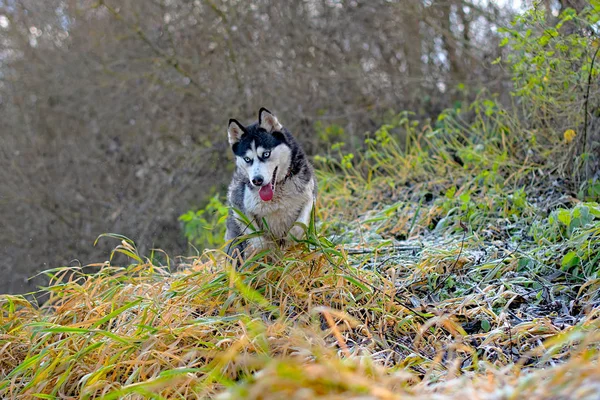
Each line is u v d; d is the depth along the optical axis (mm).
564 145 6406
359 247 5508
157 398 2947
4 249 9570
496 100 7898
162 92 10297
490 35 9219
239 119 9867
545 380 2617
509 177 6414
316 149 9680
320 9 10414
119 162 10289
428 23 9422
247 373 3176
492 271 4500
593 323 3295
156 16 10445
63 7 10953
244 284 4172
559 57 5973
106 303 4250
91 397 3490
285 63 10180
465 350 3525
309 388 2301
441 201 6336
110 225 9531
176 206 9633
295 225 4844
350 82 9984
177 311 4020
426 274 4656
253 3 10250
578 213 4719
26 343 4172
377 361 3375
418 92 9477
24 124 10516
